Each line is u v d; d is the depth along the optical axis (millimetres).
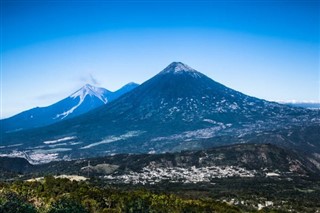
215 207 172625
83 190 175000
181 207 169125
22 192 165500
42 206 148875
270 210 198500
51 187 181000
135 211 165500
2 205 135375
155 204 169250
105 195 173250
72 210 148375
